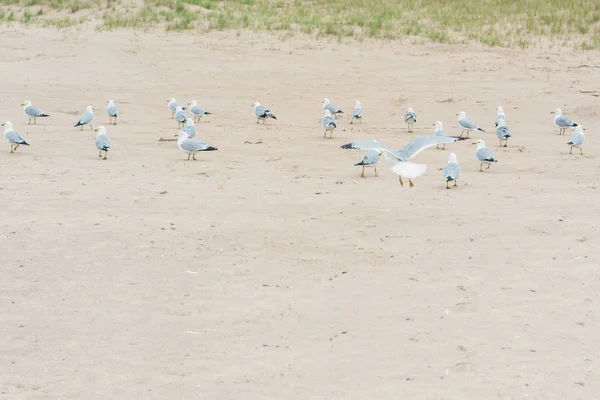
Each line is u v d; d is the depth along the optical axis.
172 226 16.70
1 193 18.61
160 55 38.66
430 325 12.41
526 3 50.06
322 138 25.91
